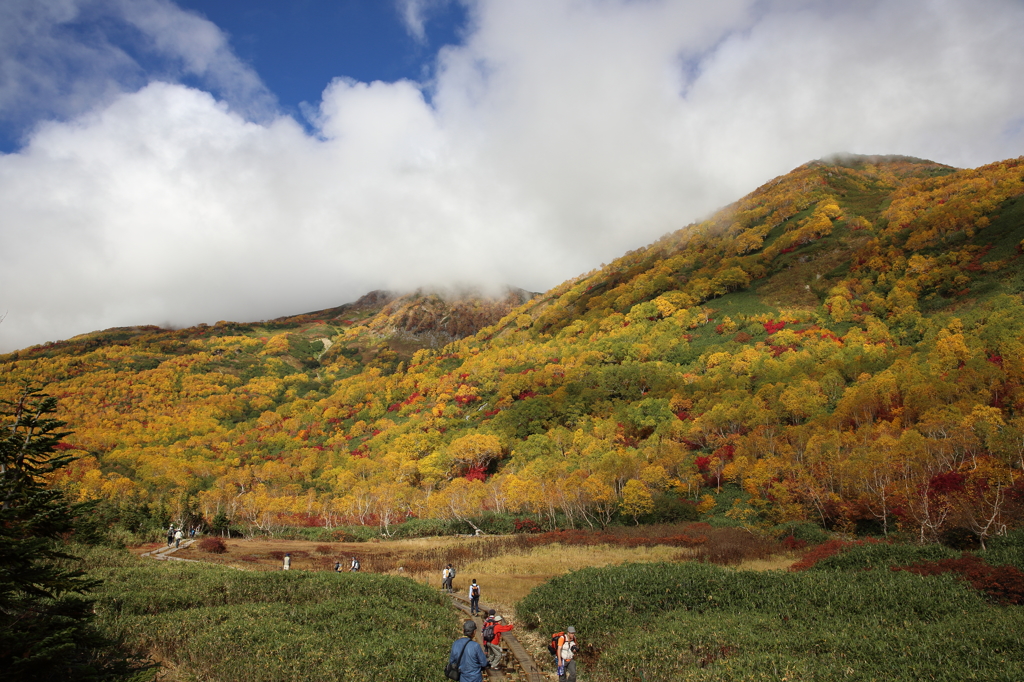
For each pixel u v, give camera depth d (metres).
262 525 77.25
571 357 140.25
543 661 15.48
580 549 42.44
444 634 16.81
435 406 135.00
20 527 8.81
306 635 14.12
